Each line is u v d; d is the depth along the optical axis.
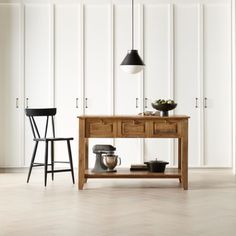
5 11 8.78
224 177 8.17
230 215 5.33
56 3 8.80
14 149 8.82
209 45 8.82
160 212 5.48
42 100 8.83
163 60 8.83
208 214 5.38
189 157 8.84
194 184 7.47
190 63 8.82
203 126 8.83
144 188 7.12
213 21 8.83
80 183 7.00
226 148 8.84
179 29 8.81
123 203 6.00
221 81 8.81
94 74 8.83
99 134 7.03
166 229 4.73
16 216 5.33
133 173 7.13
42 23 8.80
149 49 8.81
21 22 8.78
